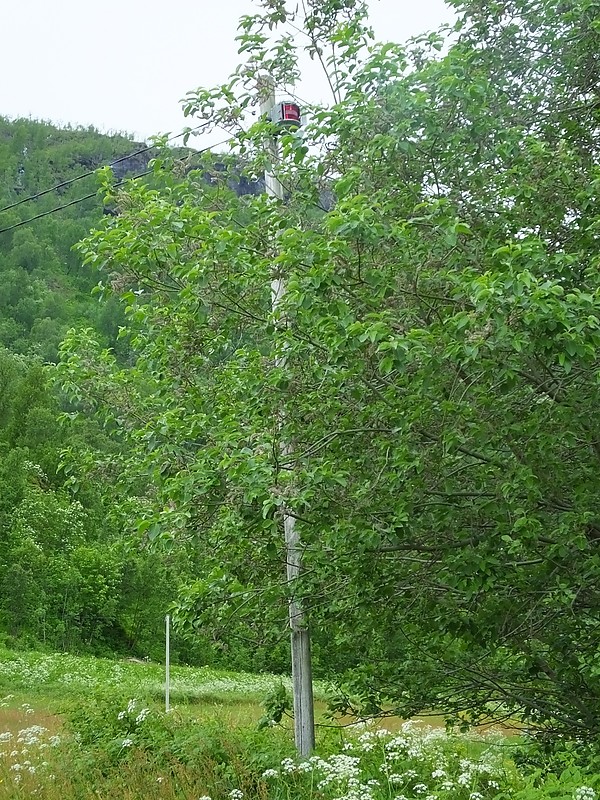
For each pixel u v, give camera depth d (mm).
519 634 7012
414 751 8312
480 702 8172
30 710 17312
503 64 7457
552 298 4938
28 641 40875
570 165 6664
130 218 7312
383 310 6137
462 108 6629
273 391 6855
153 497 8711
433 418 5996
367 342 5773
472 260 6305
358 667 8359
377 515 6355
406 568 6797
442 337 5480
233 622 8477
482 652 7797
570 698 7438
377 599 7047
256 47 7785
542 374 6219
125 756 9195
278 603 8328
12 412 63125
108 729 9977
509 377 5367
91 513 51000
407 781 7684
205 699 24859
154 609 47406
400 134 6547
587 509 6039
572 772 6512
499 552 6207
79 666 31359
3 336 98062
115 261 7418
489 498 6250
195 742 8945
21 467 51031
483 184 6809
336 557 6797
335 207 6371
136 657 46875
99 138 184125
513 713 8219
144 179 8086
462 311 5543
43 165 158000
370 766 8250
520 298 4922
